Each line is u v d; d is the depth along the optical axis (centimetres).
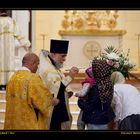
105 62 568
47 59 590
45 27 1574
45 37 1567
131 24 1611
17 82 542
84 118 563
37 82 539
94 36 1466
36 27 1570
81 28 1484
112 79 607
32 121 539
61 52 591
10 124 546
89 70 581
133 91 593
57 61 592
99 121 555
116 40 1468
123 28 1608
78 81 1021
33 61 556
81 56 1462
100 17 1495
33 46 1445
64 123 583
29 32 1412
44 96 539
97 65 558
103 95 555
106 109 560
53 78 575
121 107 581
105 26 1496
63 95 585
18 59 1129
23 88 537
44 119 552
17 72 554
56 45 589
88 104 561
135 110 576
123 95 584
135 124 570
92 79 568
